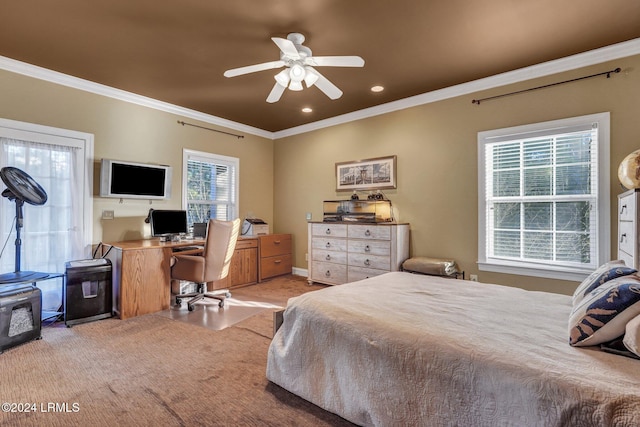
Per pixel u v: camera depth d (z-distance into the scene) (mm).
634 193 2068
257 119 5008
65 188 3402
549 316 1678
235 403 1811
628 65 2738
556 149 3121
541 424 1056
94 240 3625
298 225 5492
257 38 2648
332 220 4684
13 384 1991
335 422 1652
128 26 2475
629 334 1169
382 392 1472
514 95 3322
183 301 3900
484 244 3525
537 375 1109
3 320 2438
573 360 1188
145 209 4098
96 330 2904
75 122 3471
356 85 3643
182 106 4379
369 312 1730
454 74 3352
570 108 3006
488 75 3377
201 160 4727
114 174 3660
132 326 3016
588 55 2877
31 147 3193
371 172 4508
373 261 4043
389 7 2232
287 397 1868
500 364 1192
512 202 3379
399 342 1454
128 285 3236
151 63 3104
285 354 1913
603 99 2844
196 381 2041
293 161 5555
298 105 4340
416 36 2615
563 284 3070
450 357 1306
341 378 1645
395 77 3420
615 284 1377
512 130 3326
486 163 3533
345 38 2646
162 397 1863
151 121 4145
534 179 3248
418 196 4051
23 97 3129
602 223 2834
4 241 3023
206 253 3527
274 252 5164
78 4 2197
